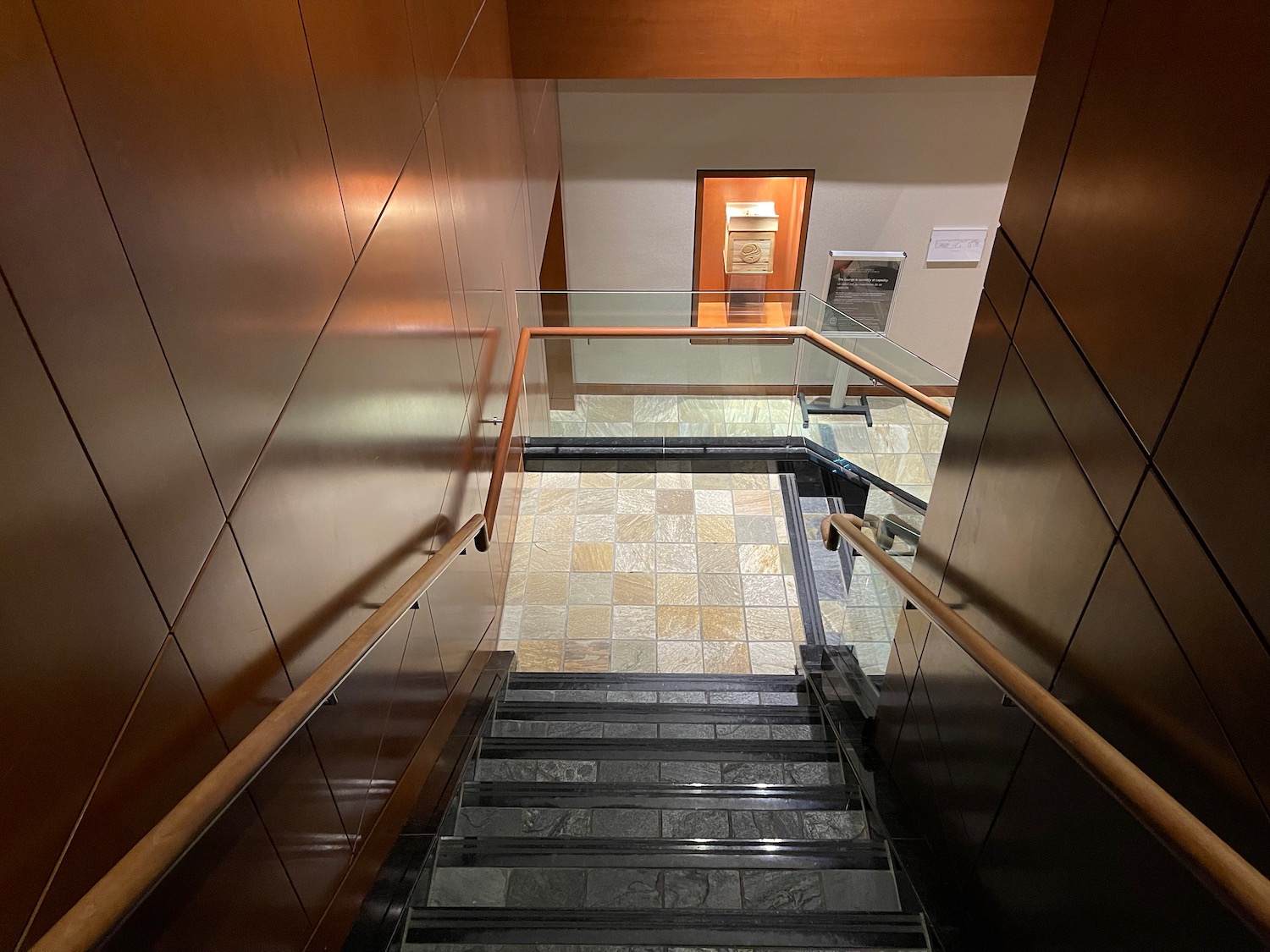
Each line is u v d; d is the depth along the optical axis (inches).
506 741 131.5
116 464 46.2
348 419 84.6
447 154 131.0
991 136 273.9
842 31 206.2
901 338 319.0
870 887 98.7
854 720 131.0
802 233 295.4
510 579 199.8
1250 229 43.6
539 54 206.5
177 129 53.2
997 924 78.4
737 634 185.8
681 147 278.7
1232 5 45.3
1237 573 44.2
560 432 237.6
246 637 62.6
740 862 99.3
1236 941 43.9
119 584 46.7
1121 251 58.0
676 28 205.9
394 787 100.7
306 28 74.8
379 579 94.3
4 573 37.9
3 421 37.7
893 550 131.9
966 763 87.2
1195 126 48.9
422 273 114.6
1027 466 73.9
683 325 224.2
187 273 54.0
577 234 297.6
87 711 44.1
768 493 227.1
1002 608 78.5
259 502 64.6
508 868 100.9
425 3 118.7
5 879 37.9
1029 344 74.2
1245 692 43.4
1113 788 49.3
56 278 41.4
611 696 160.9
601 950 86.0
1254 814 42.9
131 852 43.3
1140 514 54.7
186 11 54.8
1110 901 57.5
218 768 51.8
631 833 113.7
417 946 85.3
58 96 42.0
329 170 80.2
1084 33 64.1
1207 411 47.3
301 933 74.5
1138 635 54.8
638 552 207.9
